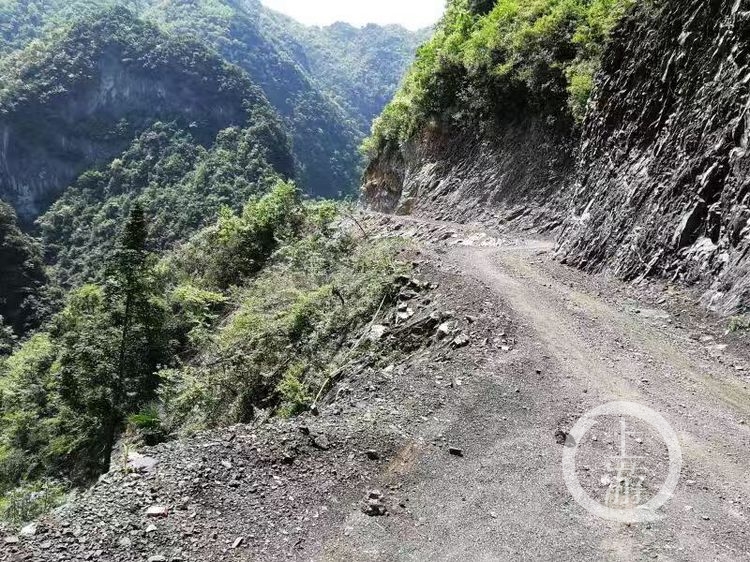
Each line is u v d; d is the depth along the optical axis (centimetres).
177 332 1844
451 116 2644
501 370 752
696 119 1089
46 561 385
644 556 405
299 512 469
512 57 2184
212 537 429
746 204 920
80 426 1416
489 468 534
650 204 1148
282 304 1462
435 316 983
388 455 564
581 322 921
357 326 1113
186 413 1179
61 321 2488
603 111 1428
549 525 447
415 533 446
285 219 2498
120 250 1392
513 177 2123
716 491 485
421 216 2545
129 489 478
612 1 1723
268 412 948
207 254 2622
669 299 990
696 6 1154
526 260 1371
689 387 695
